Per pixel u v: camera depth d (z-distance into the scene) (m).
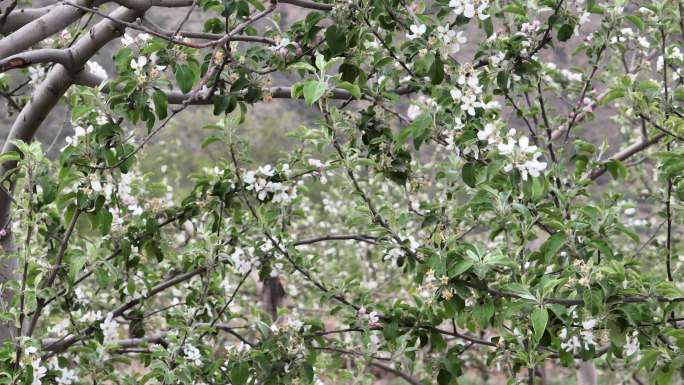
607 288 2.97
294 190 3.77
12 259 4.03
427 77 3.62
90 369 3.78
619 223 3.27
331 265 7.87
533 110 4.55
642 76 5.14
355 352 3.87
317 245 8.45
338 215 8.50
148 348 4.34
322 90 2.85
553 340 3.39
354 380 4.05
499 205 3.21
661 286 3.06
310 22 3.51
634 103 3.48
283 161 3.85
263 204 3.78
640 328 3.16
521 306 2.96
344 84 3.02
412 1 3.55
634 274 3.16
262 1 3.71
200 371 3.65
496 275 3.53
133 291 4.00
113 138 3.24
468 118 3.32
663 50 3.83
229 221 4.01
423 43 3.35
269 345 3.70
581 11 3.81
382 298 7.41
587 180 3.73
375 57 3.58
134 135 3.34
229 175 3.73
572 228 3.22
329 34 3.37
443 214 3.67
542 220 3.38
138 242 3.98
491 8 3.69
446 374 3.72
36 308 3.76
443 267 3.06
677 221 4.21
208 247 3.80
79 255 3.47
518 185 3.15
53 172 4.18
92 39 3.41
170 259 4.36
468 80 3.27
